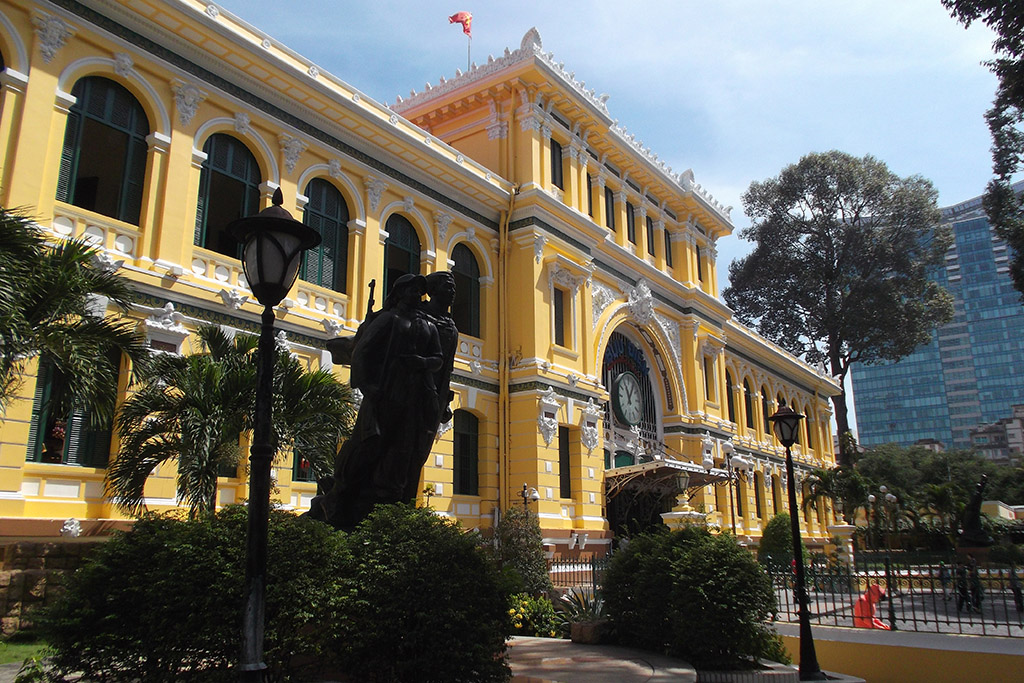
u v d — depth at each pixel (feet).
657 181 112.78
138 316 51.62
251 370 43.09
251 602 19.98
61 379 36.65
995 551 118.21
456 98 92.89
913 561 121.29
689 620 38.70
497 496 80.07
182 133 56.75
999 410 430.61
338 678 25.96
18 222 32.86
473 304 83.87
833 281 187.42
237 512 25.94
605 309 97.76
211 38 58.18
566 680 31.40
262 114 63.10
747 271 195.11
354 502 32.24
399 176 75.92
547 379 83.20
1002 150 82.99
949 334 453.17
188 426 40.50
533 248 85.40
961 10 64.95
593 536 84.84
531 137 88.48
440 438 74.54
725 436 121.39
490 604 27.40
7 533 43.11
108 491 46.57
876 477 188.24
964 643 47.29
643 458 105.60
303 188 66.18
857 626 56.03
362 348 31.73
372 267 71.41
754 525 135.03
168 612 22.75
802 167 184.55
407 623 25.72
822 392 190.39
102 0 52.16
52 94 49.06
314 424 44.78
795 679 37.96
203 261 57.47
